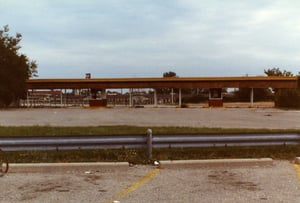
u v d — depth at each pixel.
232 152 10.51
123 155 10.00
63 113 40.22
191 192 7.07
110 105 69.00
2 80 59.59
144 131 15.91
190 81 61.03
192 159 9.95
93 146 9.81
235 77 59.69
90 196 6.81
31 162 9.50
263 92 82.94
